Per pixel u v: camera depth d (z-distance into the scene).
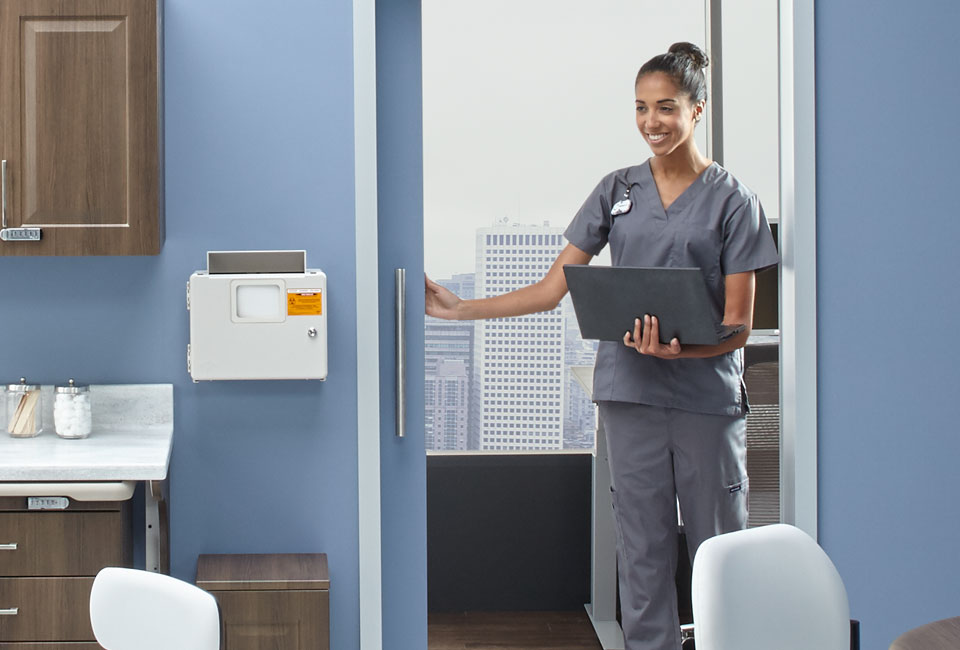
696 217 2.76
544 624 3.27
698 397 2.73
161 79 2.46
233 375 2.43
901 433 2.73
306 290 2.43
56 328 2.52
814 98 2.71
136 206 2.31
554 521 3.38
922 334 2.71
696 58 2.78
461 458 3.38
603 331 2.66
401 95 2.69
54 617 2.18
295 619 2.32
